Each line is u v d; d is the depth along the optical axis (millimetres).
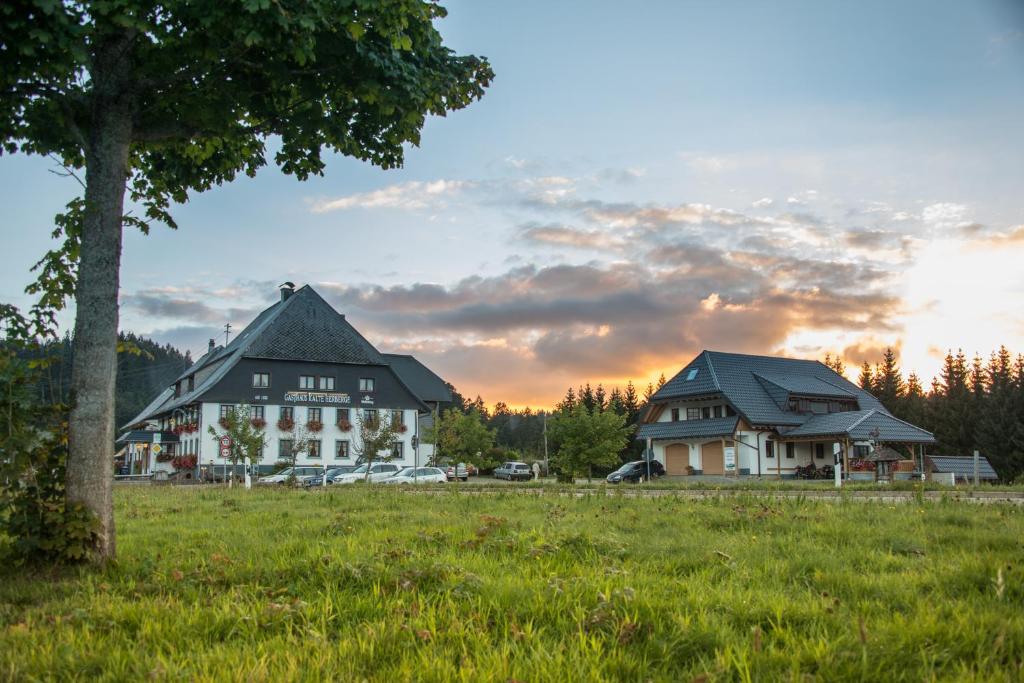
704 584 6051
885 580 6035
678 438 56625
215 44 7730
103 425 7637
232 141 9578
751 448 53750
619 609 5039
